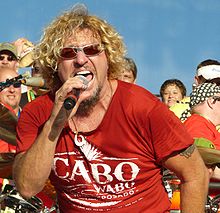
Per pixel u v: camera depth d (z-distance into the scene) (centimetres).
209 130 780
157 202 578
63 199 586
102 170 559
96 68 553
